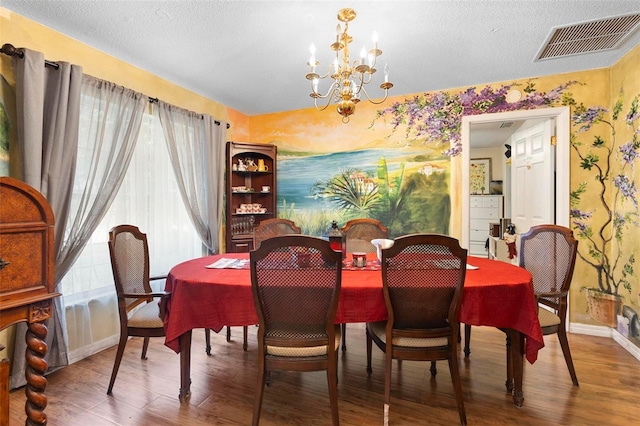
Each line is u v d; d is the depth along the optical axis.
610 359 2.33
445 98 3.35
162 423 1.66
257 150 3.90
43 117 2.04
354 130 3.77
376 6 1.90
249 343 2.63
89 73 2.38
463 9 1.94
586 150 2.84
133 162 2.72
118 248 1.99
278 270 1.50
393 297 1.64
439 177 3.41
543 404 1.79
